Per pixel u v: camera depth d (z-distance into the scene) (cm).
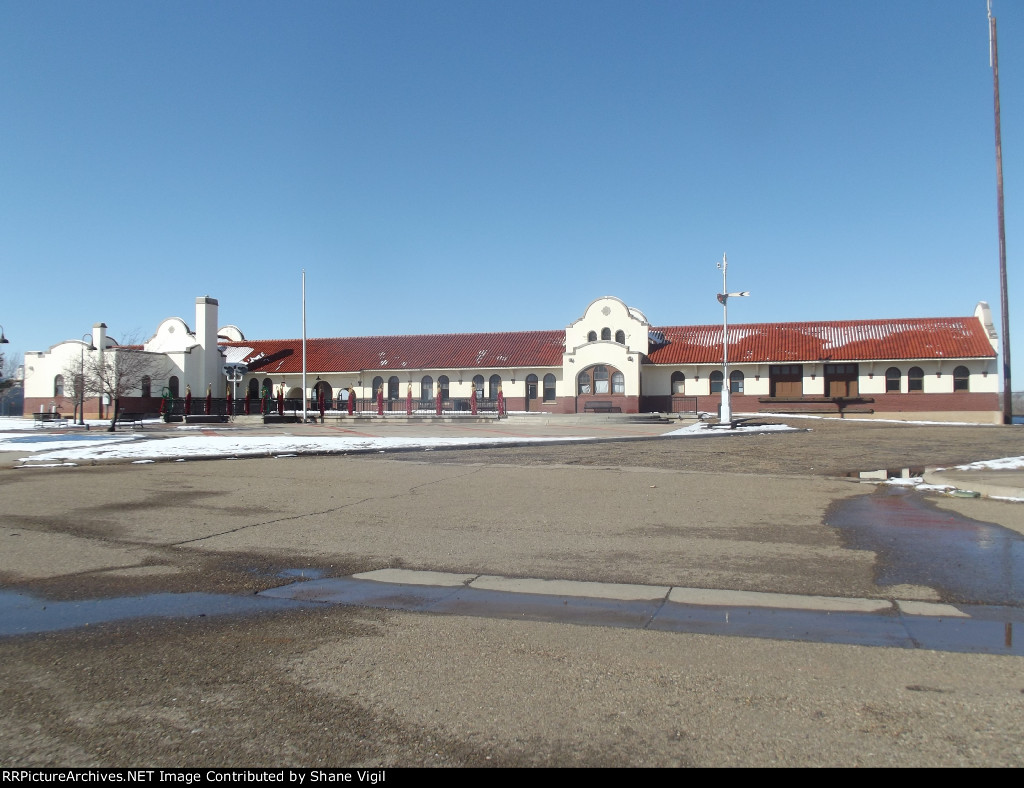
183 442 2422
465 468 1659
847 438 2438
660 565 778
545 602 654
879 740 381
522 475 1526
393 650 527
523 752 375
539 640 547
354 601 661
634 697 439
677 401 4938
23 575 754
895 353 4528
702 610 622
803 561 783
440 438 2572
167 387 4919
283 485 1398
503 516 1068
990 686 449
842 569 746
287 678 474
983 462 1594
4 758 373
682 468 1648
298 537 938
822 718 407
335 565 796
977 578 702
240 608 639
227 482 1446
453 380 5328
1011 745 374
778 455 1909
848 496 1230
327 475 1545
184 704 436
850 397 4581
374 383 5481
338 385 5556
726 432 2705
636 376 4803
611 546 870
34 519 1066
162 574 760
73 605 648
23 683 468
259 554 848
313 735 396
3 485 1429
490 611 627
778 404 4719
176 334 5250
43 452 2194
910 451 1973
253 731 402
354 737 393
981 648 519
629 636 555
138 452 2027
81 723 411
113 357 4619
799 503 1159
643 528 973
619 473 1556
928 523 980
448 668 490
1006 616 593
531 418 3962
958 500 1167
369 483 1420
